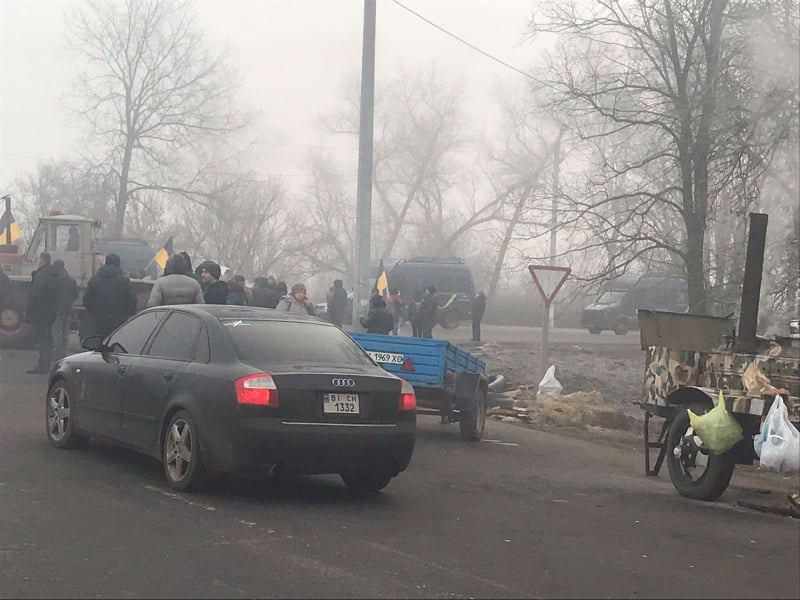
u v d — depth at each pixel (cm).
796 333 955
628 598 539
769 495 952
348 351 839
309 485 854
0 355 1900
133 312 1430
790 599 554
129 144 5125
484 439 1282
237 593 518
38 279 1590
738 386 906
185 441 777
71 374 948
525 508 802
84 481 802
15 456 902
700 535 729
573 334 4100
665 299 3884
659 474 1073
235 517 700
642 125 1966
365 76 1852
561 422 1482
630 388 1992
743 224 1789
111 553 591
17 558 574
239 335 800
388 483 862
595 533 715
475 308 2983
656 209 2003
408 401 797
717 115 1798
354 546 632
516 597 532
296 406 745
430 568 586
